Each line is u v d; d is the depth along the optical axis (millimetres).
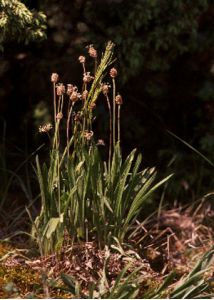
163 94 5328
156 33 4742
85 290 3814
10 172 4727
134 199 4023
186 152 5371
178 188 5051
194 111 5430
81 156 4023
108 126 5141
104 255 3980
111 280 3908
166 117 5488
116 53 4797
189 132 5457
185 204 5051
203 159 5207
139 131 5297
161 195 5098
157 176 5172
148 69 5188
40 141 5336
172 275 3590
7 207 4676
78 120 3979
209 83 5133
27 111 5434
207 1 4941
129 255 3988
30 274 3885
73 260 3938
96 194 3971
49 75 5105
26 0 4457
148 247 4414
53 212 3936
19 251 4074
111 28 4734
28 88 5281
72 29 4895
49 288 3729
